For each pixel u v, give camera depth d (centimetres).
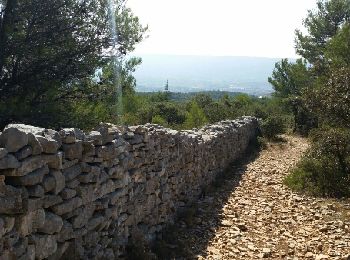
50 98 859
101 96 1040
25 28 866
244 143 1938
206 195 1069
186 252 648
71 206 446
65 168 443
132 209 625
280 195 1098
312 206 991
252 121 2295
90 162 501
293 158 1777
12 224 347
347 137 1190
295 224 848
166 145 792
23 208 359
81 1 928
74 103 980
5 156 344
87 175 483
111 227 552
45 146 397
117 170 570
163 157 775
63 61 928
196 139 1053
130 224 619
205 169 1135
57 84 895
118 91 1074
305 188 1152
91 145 491
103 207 524
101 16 980
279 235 777
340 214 927
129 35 1029
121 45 1024
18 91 884
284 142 2302
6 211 340
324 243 738
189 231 766
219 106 2759
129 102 1247
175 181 849
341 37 1534
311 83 2322
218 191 1125
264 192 1128
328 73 1384
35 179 378
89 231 489
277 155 1870
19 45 839
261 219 871
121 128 634
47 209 412
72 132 459
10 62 870
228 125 1655
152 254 602
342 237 771
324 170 1165
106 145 546
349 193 1089
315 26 2442
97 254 502
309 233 791
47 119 851
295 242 738
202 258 632
